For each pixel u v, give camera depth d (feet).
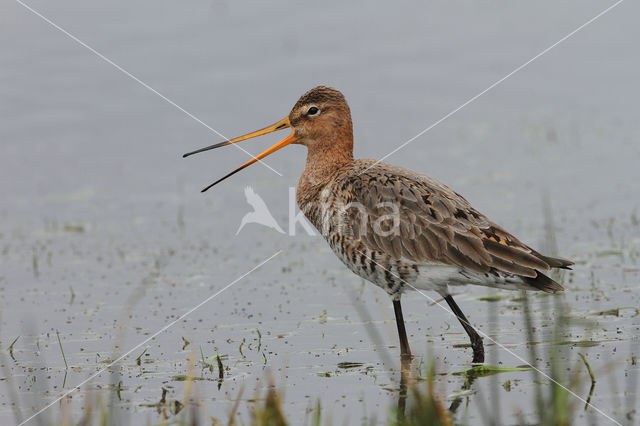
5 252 57.88
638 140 70.38
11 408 37.24
